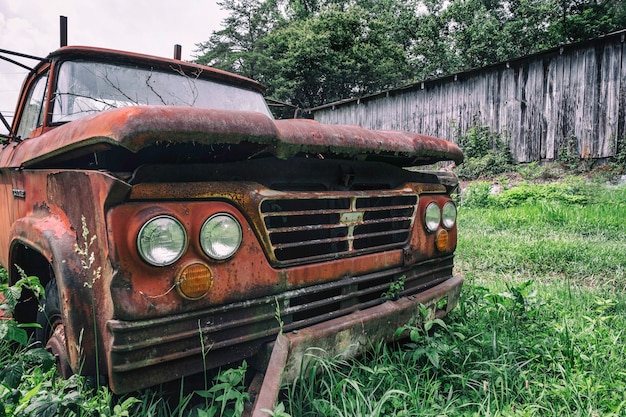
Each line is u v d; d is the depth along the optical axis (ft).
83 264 5.95
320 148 6.86
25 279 6.86
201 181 6.08
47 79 10.36
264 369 6.59
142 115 5.21
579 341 9.47
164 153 6.11
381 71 105.50
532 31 93.35
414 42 121.60
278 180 7.07
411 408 7.01
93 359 6.10
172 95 10.80
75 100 9.67
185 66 11.35
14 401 5.63
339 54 101.81
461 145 59.21
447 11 110.32
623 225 25.55
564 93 50.80
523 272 17.42
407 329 8.33
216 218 5.98
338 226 7.55
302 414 6.68
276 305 6.70
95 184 5.78
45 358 6.23
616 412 6.71
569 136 50.47
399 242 9.00
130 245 5.42
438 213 9.48
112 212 5.42
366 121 70.54
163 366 5.73
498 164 55.11
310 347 6.73
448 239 9.77
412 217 8.95
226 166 6.41
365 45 102.94
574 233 25.00
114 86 10.18
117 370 5.38
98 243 5.77
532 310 10.99
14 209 9.71
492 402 7.32
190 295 5.78
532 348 9.16
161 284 5.63
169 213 5.61
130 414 6.51
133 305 5.42
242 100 12.07
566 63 50.60
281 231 6.79
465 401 7.45
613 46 47.03
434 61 116.37
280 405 5.76
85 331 6.04
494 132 56.54
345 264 7.66
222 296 6.13
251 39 123.44
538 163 52.90
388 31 120.47
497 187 49.75
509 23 96.68
